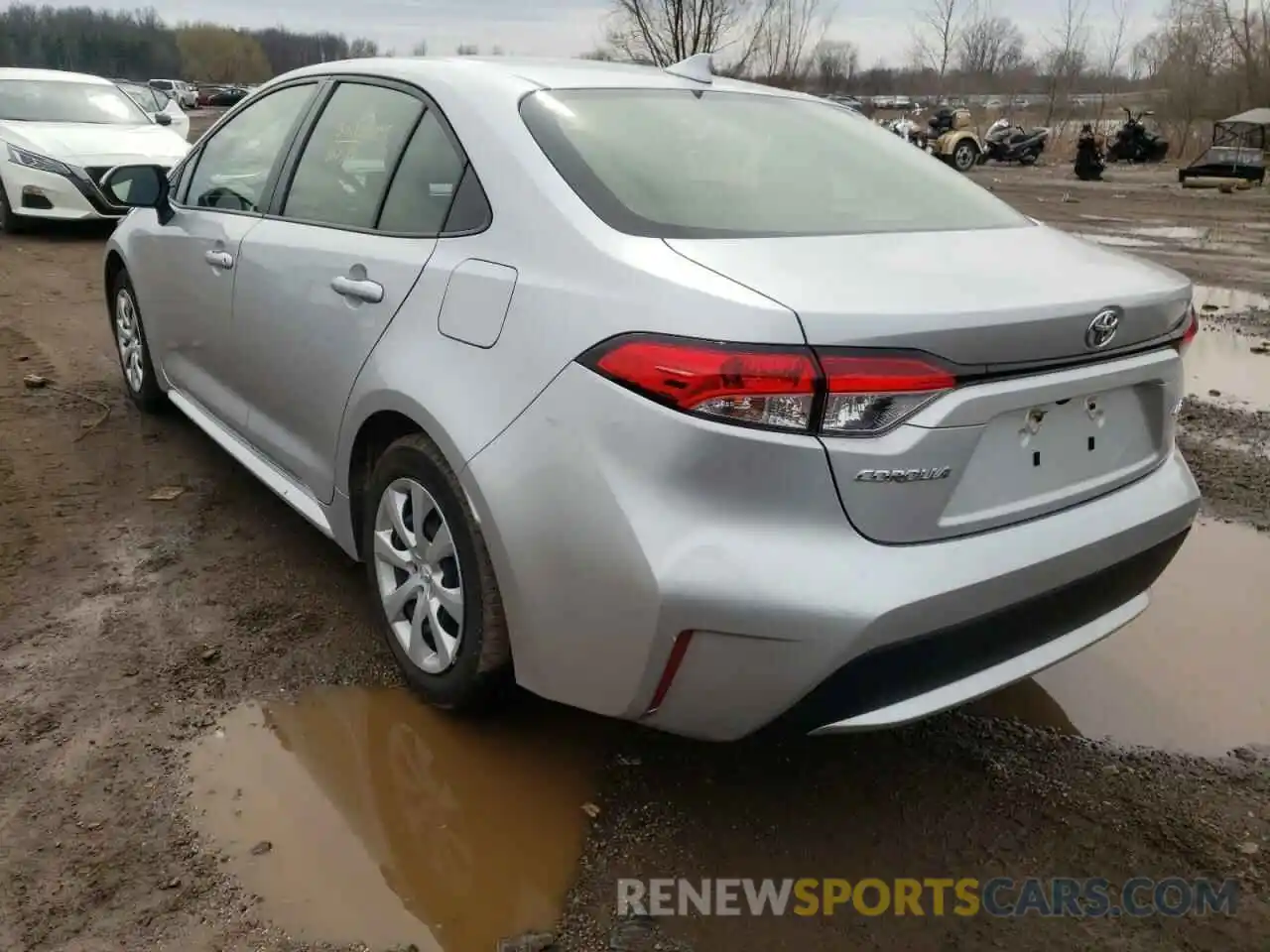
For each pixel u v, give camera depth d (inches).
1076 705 115.6
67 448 175.2
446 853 90.3
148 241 167.2
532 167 96.6
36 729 103.0
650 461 78.8
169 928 81.0
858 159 115.3
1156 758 106.7
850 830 95.5
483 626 96.6
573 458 83.0
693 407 76.7
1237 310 321.1
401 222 109.2
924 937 83.8
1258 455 189.2
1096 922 85.7
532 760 102.6
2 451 172.4
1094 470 93.8
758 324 75.7
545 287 88.7
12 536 142.5
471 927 82.7
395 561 109.1
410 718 108.0
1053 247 101.6
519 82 108.0
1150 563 100.7
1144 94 1380.4
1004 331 80.4
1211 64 1245.1
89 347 237.5
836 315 75.8
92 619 123.2
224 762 100.0
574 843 92.4
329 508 121.7
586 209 91.0
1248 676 121.0
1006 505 85.9
